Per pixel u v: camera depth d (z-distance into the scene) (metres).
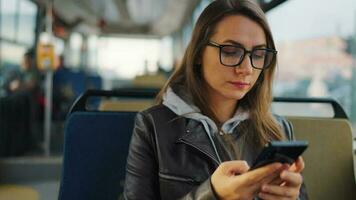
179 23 10.21
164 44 11.66
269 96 1.24
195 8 8.00
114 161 1.46
